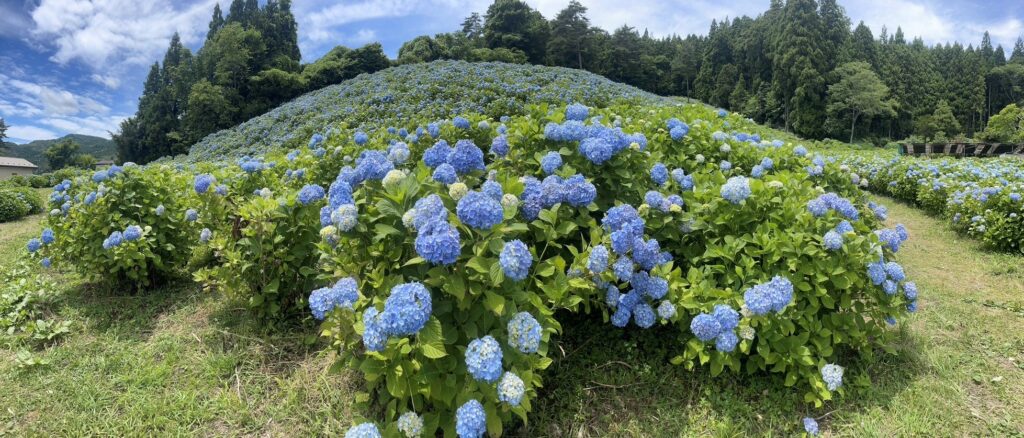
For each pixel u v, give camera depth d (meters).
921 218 7.05
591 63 45.09
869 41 48.00
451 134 4.16
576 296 2.29
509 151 3.19
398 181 2.21
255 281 3.12
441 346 1.77
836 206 2.77
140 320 3.38
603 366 2.72
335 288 2.01
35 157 89.56
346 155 4.36
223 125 24.64
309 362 2.81
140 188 3.79
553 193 2.43
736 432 2.32
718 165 3.94
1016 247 5.11
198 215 3.83
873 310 2.69
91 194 3.71
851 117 39.78
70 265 4.30
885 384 2.67
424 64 19.02
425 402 2.11
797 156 4.26
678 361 2.51
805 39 40.53
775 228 2.65
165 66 41.00
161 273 3.93
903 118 46.28
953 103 48.81
